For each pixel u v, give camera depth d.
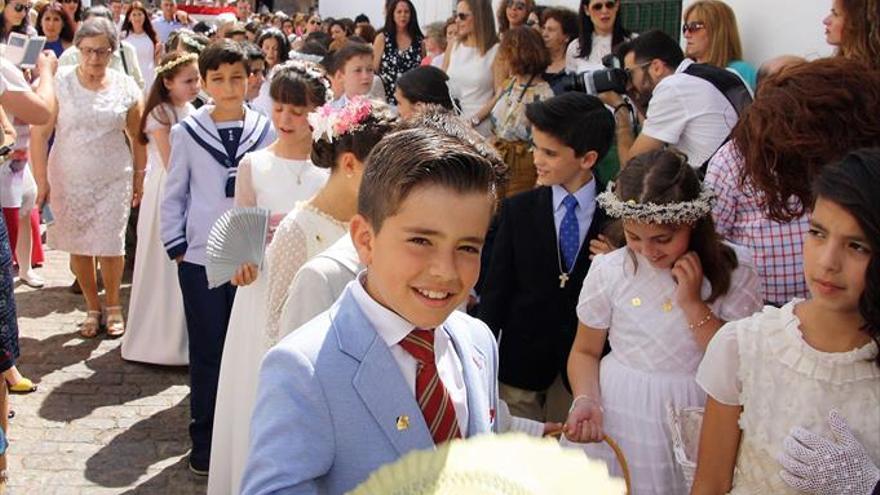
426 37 8.88
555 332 3.35
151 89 5.47
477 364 1.83
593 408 2.77
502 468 1.11
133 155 6.19
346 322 1.65
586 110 3.31
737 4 5.54
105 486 4.27
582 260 3.33
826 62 2.38
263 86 6.94
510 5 7.24
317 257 2.42
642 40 4.89
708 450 2.19
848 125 2.28
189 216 4.43
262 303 3.33
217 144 4.48
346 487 1.58
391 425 1.60
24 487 4.21
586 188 3.38
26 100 4.09
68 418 4.96
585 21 6.34
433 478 1.10
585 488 1.10
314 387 1.57
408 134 1.60
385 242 1.56
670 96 4.00
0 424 3.95
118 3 14.48
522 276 3.38
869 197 1.78
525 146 5.39
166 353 5.66
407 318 1.60
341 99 6.12
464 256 1.55
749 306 2.76
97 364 5.72
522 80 5.50
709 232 2.70
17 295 6.95
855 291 1.84
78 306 6.80
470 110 6.70
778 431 2.01
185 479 4.36
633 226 2.69
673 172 2.64
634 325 2.77
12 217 6.32
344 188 2.78
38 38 4.82
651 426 2.73
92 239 5.96
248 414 3.33
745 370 2.07
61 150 5.90
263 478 1.49
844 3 2.85
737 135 2.50
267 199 3.75
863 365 1.94
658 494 2.72
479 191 1.53
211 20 14.80
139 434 4.80
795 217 2.44
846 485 1.85
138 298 5.69
